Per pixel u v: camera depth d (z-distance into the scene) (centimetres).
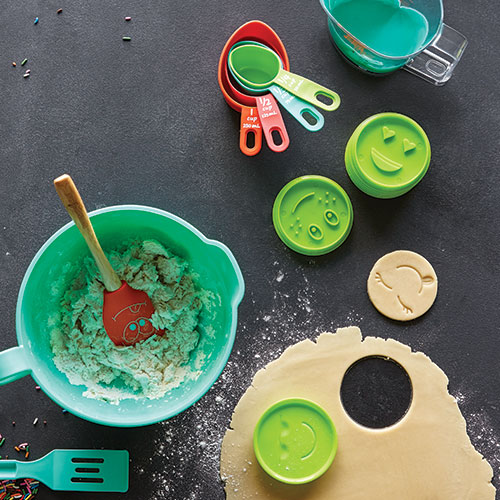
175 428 100
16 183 101
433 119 104
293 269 102
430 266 102
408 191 103
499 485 100
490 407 101
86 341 96
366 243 102
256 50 101
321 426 98
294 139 103
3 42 103
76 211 85
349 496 99
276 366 100
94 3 103
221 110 103
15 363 88
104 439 100
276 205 102
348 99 103
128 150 102
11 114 102
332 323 101
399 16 103
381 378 100
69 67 102
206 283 98
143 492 99
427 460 99
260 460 98
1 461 98
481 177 103
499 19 104
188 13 103
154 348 97
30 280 91
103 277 93
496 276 102
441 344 102
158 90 103
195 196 102
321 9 104
